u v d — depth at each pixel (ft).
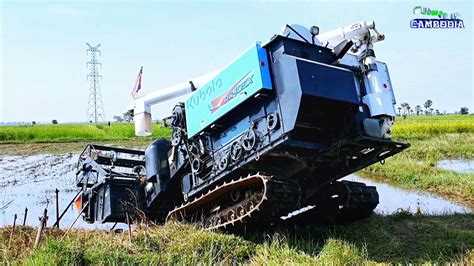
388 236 28.81
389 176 54.24
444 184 47.83
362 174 56.65
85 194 37.19
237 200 28.60
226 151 29.09
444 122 112.16
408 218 32.96
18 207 45.52
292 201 26.89
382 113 26.07
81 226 37.27
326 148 27.22
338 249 24.89
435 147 72.18
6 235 28.89
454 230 28.53
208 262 25.09
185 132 32.27
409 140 84.23
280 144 25.64
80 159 39.29
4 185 57.47
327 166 30.30
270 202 25.85
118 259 24.86
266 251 25.77
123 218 35.04
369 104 26.45
